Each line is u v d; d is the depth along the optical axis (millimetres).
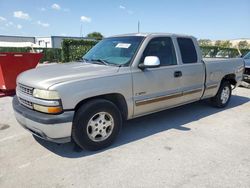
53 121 3217
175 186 2902
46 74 3645
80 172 3186
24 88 3623
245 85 9211
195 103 6730
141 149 3848
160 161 3473
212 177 3092
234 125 5035
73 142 4055
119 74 3791
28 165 3357
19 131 4562
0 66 7266
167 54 4590
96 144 3713
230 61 6168
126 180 3016
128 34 4734
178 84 4734
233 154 3719
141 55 4113
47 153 3701
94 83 3506
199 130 4703
